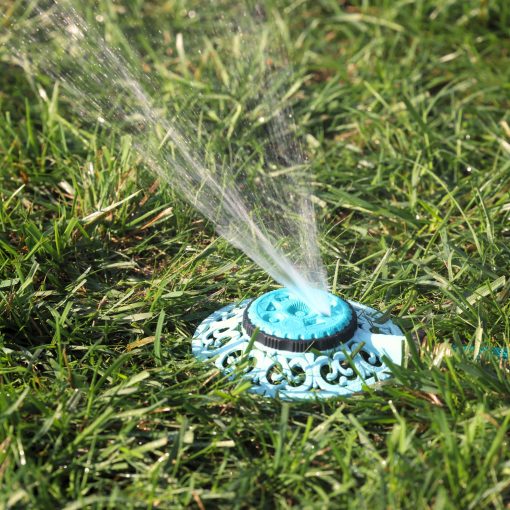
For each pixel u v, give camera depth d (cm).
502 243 378
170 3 622
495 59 574
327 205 433
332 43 609
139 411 266
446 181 443
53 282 355
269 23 595
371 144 485
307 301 309
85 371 302
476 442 253
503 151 457
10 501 234
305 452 256
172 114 488
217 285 358
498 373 278
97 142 464
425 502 230
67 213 407
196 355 309
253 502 244
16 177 440
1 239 371
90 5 598
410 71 559
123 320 333
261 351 294
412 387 280
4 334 324
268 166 457
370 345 301
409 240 386
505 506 239
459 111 482
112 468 254
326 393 282
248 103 510
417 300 351
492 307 331
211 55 558
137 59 553
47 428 259
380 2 631
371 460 252
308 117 504
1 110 509
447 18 616
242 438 271
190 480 246
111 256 384
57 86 486
